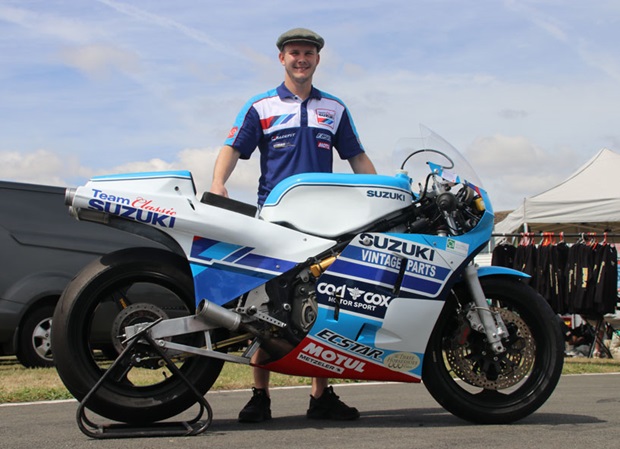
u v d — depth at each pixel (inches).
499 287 175.9
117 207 155.0
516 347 173.9
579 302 404.5
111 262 155.8
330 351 161.9
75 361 151.2
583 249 407.5
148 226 157.3
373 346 163.5
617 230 540.7
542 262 411.5
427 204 174.2
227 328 155.9
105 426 155.5
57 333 151.9
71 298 152.6
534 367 175.0
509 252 422.3
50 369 324.2
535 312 175.2
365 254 163.9
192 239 157.2
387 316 163.8
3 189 349.7
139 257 157.4
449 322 177.8
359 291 162.6
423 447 139.3
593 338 465.7
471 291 172.1
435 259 168.2
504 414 170.7
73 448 136.9
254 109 190.1
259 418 173.0
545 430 161.3
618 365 388.2
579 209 514.0
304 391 244.5
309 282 161.9
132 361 153.5
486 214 174.4
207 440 145.0
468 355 173.3
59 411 193.0
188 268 160.6
